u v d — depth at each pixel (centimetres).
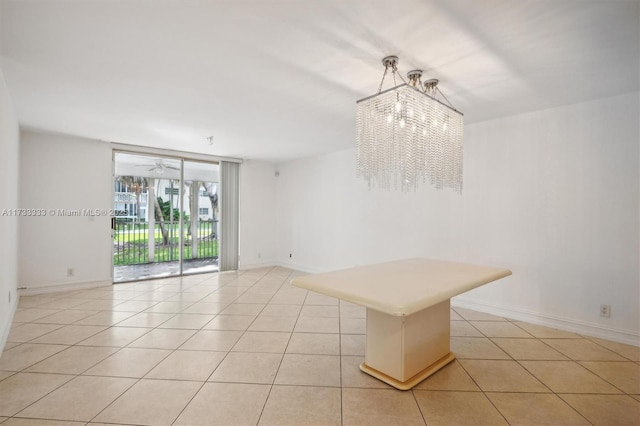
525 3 151
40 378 204
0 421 161
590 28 170
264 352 245
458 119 250
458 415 169
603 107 271
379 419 166
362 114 235
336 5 154
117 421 163
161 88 255
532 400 184
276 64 214
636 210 255
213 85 249
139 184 666
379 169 230
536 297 306
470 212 351
